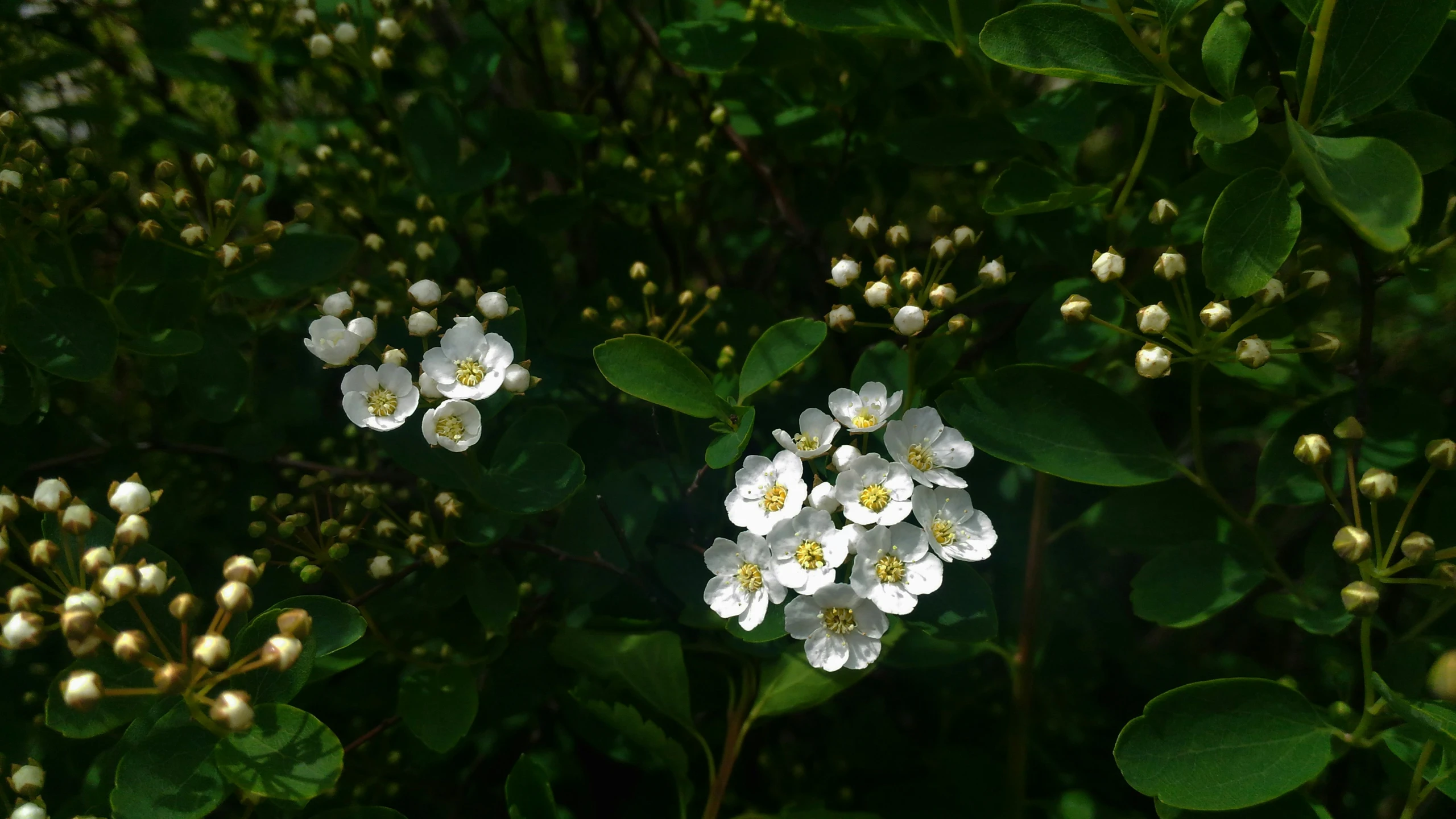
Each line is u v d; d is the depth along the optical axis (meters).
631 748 0.18
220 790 0.13
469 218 0.22
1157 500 0.16
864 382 0.16
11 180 0.16
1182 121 0.18
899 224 0.16
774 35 0.19
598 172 0.20
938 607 0.15
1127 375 0.23
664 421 0.18
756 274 0.25
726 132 0.22
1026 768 0.18
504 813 0.20
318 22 0.19
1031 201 0.16
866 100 0.20
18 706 0.18
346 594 0.17
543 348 0.19
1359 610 0.13
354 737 0.19
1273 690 0.14
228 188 0.18
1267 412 0.21
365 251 0.21
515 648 0.18
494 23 0.21
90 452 0.18
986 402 0.15
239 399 0.17
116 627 0.14
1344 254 0.20
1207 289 0.17
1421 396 0.15
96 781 0.14
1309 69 0.14
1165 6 0.14
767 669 0.16
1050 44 0.14
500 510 0.16
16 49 0.20
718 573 0.15
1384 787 0.19
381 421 0.15
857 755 0.20
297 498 0.19
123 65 0.22
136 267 0.17
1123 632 0.21
